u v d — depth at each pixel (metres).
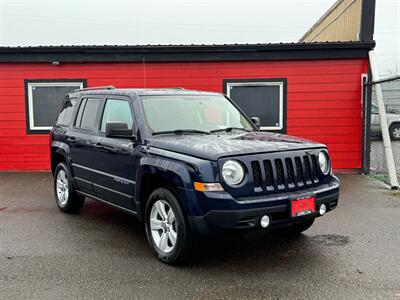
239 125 5.91
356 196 7.95
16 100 10.95
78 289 4.03
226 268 4.54
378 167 11.06
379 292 3.92
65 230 5.96
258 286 4.08
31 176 10.31
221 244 5.31
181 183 4.31
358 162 10.64
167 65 10.71
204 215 4.16
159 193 4.68
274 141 4.83
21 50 10.53
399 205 7.27
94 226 6.17
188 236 4.40
